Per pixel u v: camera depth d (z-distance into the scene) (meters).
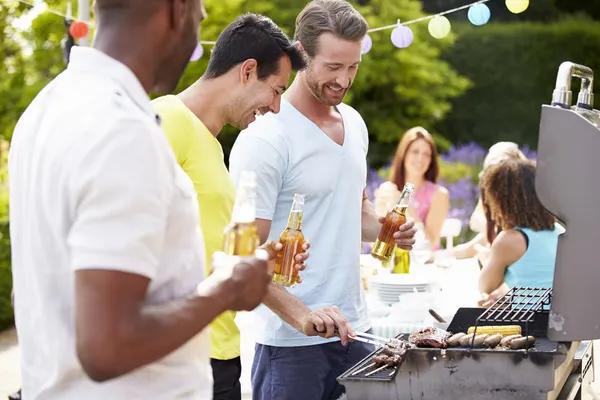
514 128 11.81
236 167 2.81
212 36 9.30
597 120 2.18
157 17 1.47
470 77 11.83
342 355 2.95
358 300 3.02
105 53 1.47
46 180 1.38
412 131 6.14
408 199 2.97
